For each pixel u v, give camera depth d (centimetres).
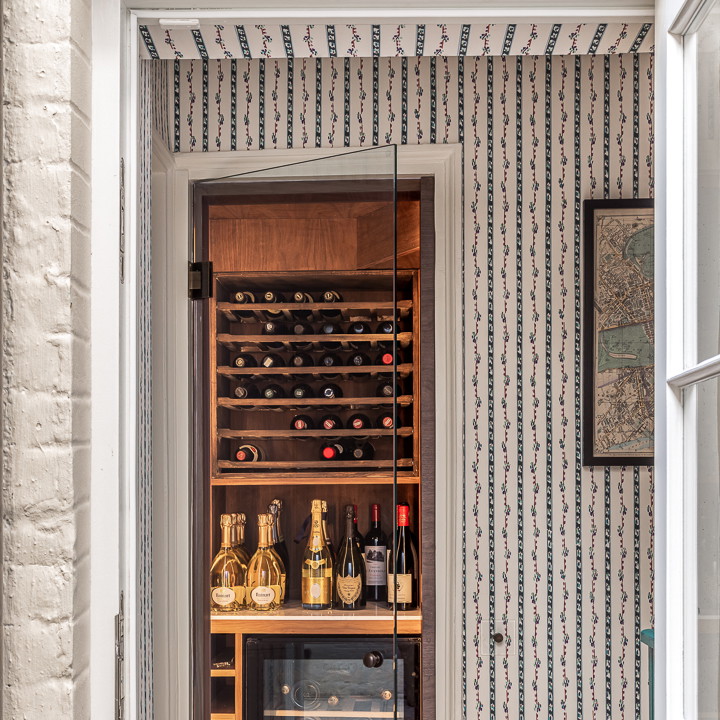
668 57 117
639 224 241
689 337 112
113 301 123
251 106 244
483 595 240
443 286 242
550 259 243
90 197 123
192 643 185
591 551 241
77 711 111
